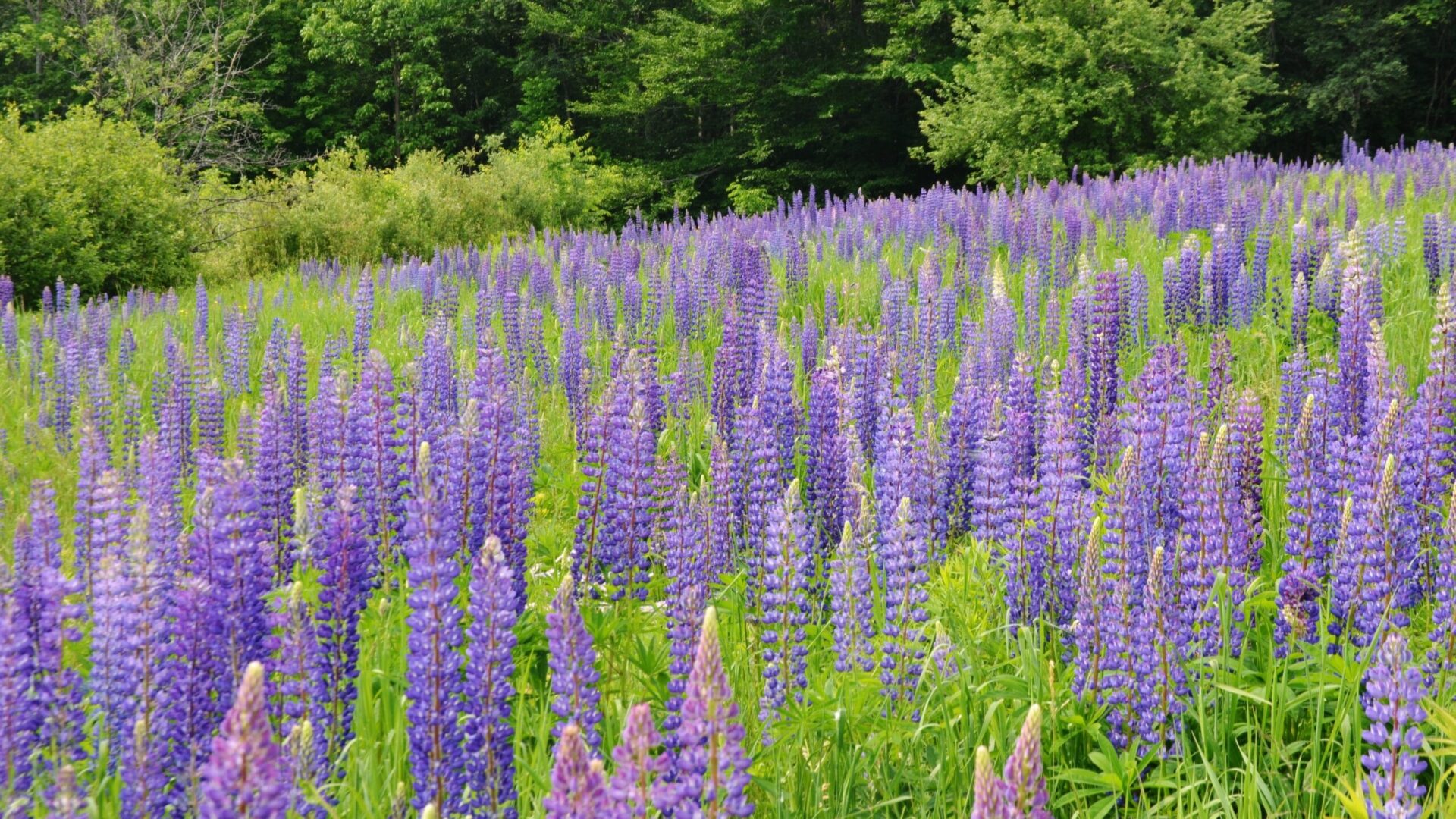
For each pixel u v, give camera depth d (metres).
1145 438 5.50
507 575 3.40
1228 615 4.31
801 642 4.32
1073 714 4.17
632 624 4.76
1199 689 4.07
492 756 3.34
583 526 5.38
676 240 15.98
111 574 3.42
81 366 10.82
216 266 24.52
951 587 5.16
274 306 15.68
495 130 50.50
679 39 42.69
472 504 5.12
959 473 6.25
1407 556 4.43
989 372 7.93
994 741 4.04
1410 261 12.02
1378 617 4.31
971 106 29.73
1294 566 4.85
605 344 11.68
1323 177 19.78
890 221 16.77
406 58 47.19
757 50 41.88
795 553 4.32
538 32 47.09
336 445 5.46
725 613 5.01
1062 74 28.02
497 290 13.60
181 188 27.70
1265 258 12.02
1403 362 8.09
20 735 3.08
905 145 44.06
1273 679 4.23
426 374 8.13
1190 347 9.85
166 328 11.61
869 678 4.27
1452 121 39.88
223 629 3.52
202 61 35.72
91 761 3.43
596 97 45.31
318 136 49.69
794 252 13.14
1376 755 3.40
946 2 37.06
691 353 11.02
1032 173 27.20
